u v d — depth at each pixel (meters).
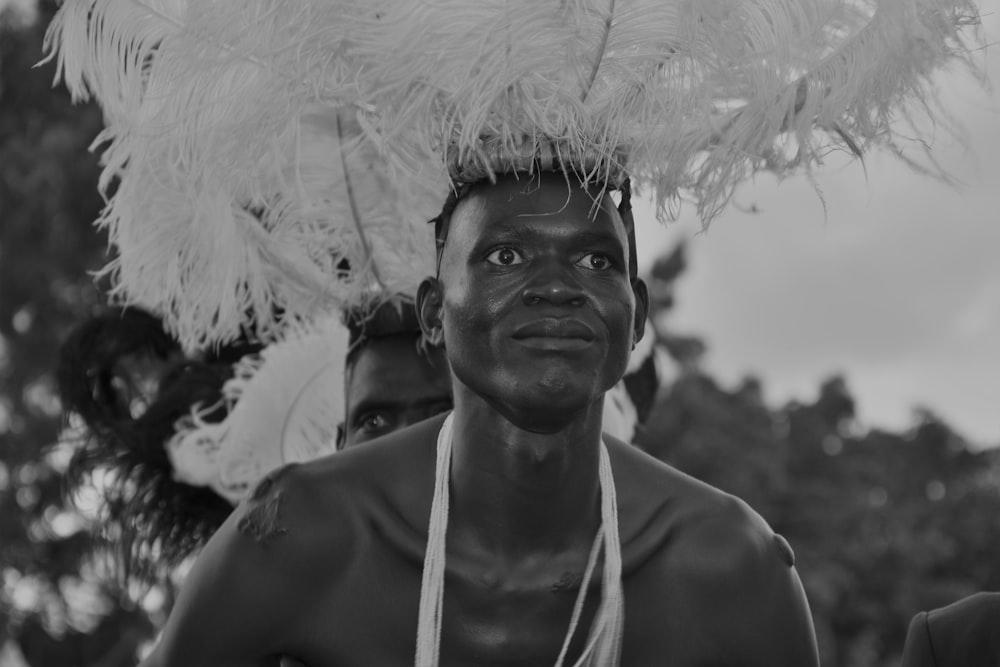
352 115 3.02
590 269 2.28
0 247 10.61
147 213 3.02
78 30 2.72
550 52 2.27
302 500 2.49
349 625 2.43
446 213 2.43
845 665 18.67
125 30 2.72
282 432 3.52
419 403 3.24
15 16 10.70
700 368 17.52
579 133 2.28
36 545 10.13
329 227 3.15
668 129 2.33
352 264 3.21
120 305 3.71
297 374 3.47
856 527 19.12
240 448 3.54
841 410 22.94
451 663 2.40
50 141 10.44
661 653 2.44
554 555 2.42
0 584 9.99
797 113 2.38
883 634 19.05
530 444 2.32
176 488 3.79
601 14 2.29
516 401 2.23
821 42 2.35
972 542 20.94
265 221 3.16
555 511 2.39
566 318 2.23
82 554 9.59
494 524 2.40
